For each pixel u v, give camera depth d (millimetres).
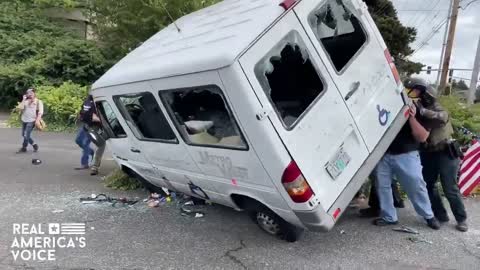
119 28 15969
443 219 5250
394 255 4402
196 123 4355
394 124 4469
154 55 5090
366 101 4227
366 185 5754
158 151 5355
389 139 4426
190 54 4113
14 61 19031
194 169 4887
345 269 4125
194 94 4141
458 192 4949
